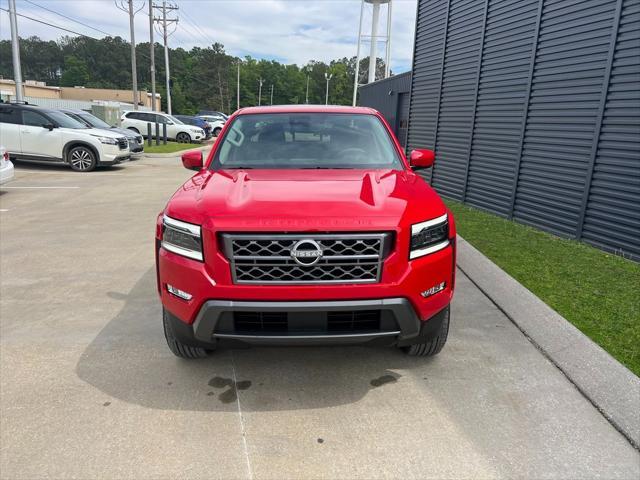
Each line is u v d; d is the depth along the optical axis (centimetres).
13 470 225
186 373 312
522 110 742
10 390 290
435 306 270
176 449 240
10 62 9969
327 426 258
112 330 372
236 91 11400
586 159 607
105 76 10412
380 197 274
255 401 281
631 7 533
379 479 220
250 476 222
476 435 251
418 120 1182
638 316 384
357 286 249
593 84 593
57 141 1341
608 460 232
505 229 706
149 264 538
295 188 287
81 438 248
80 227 710
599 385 289
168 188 1091
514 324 380
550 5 671
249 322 257
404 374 310
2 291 454
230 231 247
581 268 507
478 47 877
